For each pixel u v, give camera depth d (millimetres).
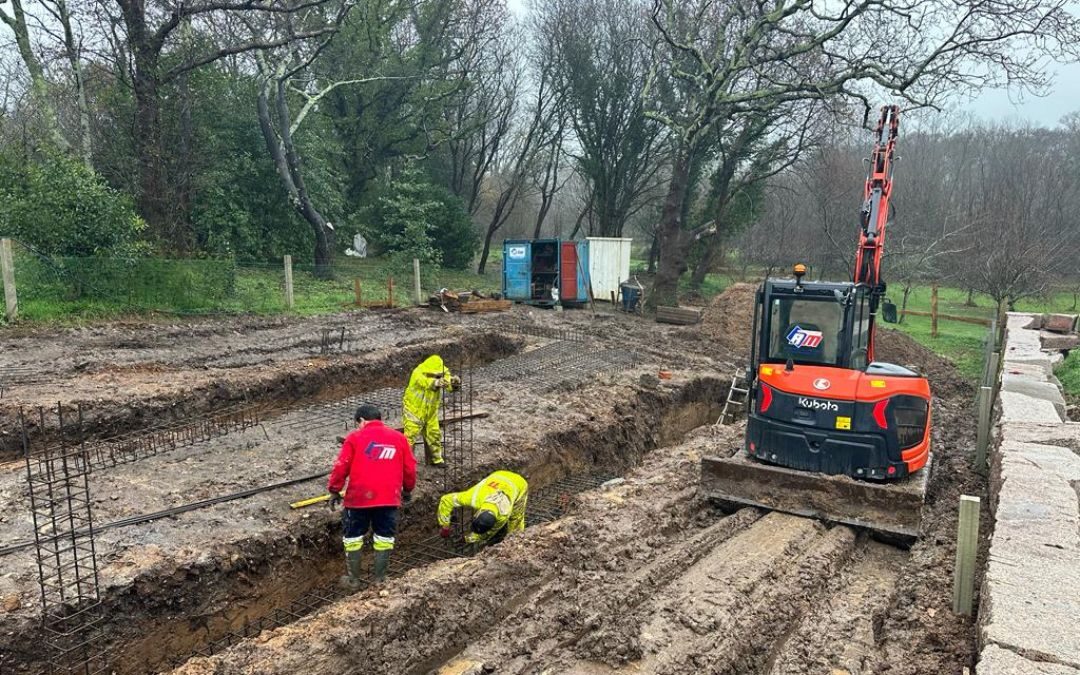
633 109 37406
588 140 39250
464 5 33438
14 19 18484
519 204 54281
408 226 28188
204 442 9312
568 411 11984
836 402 7758
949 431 12992
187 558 6262
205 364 12328
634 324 23156
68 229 15289
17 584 5695
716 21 30297
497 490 7637
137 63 17797
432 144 34812
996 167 41938
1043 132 46094
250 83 24406
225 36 23781
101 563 6062
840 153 37062
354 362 13047
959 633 5363
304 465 8633
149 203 18516
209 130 21828
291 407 11648
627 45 36688
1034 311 30812
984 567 5895
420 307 21672
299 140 25938
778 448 8078
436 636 5535
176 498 7434
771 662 5352
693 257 37219
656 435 13094
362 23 29359
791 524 7551
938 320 28422
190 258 19266
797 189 41781
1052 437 8555
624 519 7770
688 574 6445
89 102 19766
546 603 5910
